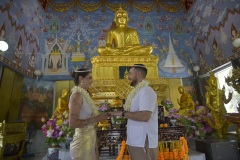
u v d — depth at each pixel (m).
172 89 6.73
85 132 1.77
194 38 7.24
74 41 7.17
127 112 1.69
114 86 5.28
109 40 6.62
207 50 6.46
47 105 6.22
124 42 6.50
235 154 3.33
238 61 5.03
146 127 1.67
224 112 4.03
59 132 3.59
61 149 3.71
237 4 4.80
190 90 6.77
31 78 6.05
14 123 4.32
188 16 7.61
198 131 3.90
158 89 5.52
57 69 6.75
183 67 7.15
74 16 7.50
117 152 3.50
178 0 8.02
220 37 5.70
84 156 1.72
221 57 5.75
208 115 4.20
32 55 6.31
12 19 5.03
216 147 3.33
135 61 5.93
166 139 3.03
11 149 4.15
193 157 3.33
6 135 3.60
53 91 6.49
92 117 1.71
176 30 7.65
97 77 5.73
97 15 7.61
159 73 7.01
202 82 6.70
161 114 3.41
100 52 6.04
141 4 7.94
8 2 4.80
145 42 7.45
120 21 6.81
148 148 1.64
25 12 5.70
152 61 5.99
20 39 5.51
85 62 6.93
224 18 5.39
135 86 1.91
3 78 4.62
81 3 7.69
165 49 7.37
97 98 5.25
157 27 7.66
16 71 5.30
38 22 6.70
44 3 7.20
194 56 7.31
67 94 5.41
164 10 7.91
